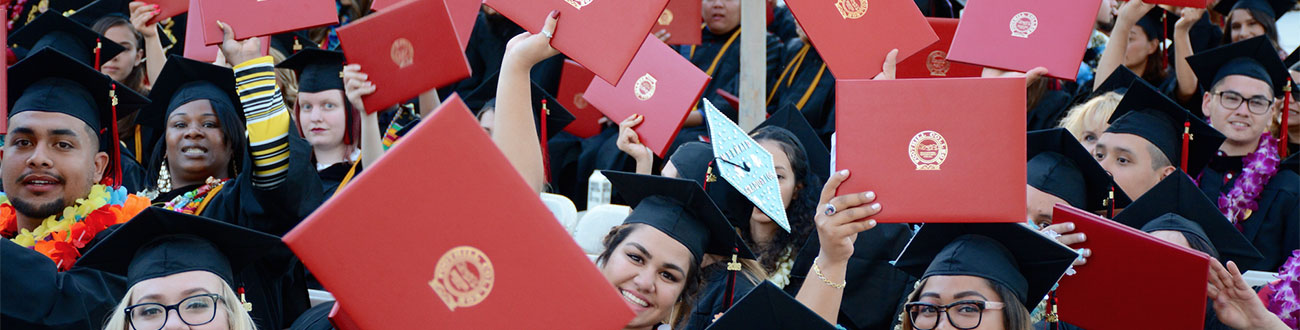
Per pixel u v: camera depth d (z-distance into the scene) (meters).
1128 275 3.20
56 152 3.95
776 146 4.07
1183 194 3.79
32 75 4.02
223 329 3.02
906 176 2.93
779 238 4.03
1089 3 3.71
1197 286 3.09
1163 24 5.93
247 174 3.95
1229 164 5.04
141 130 5.78
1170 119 4.52
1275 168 4.94
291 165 3.88
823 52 3.55
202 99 4.58
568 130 6.20
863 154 2.95
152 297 2.98
